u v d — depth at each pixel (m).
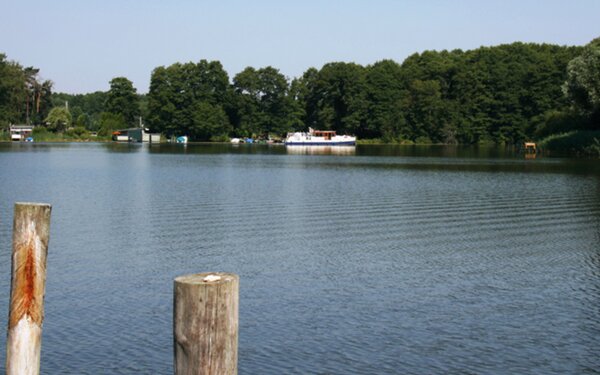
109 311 13.30
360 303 14.07
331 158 77.69
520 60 132.62
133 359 10.74
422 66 146.38
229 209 28.84
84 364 10.51
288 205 30.34
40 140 143.00
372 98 136.25
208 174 50.56
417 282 15.91
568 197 33.50
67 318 12.81
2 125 143.38
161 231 22.97
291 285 15.55
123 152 91.94
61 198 33.03
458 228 23.86
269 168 58.38
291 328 12.38
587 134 77.12
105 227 23.75
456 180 44.31
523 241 21.30
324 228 23.78
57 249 19.66
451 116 129.38
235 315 4.71
